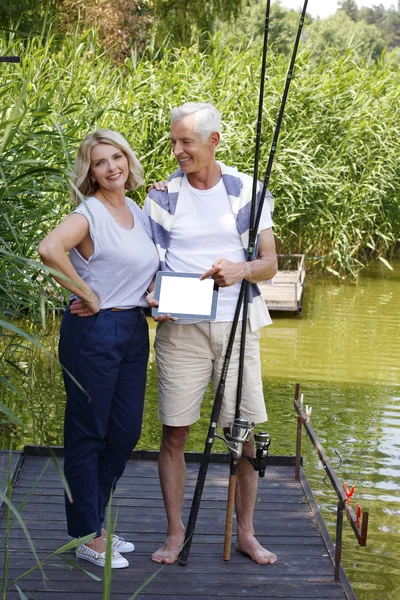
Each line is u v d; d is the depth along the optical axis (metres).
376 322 10.09
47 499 4.07
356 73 14.54
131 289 3.34
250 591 3.28
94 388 3.28
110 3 19.11
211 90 12.45
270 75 13.41
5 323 2.09
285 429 6.08
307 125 13.07
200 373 3.49
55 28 17.48
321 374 7.66
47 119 6.27
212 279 3.29
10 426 5.79
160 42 21.08
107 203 3.36
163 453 3.56
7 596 3.18
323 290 12.40
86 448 3.34
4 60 4.04
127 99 11.53
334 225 13.51
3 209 4.68
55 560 3.47
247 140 12.35
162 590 3.27
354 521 3.14
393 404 6.74
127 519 3.91
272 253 3.48
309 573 3.43
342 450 5.66
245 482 3.55
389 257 16.12
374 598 3.77
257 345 3.53
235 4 22.14
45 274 4.91
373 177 13.66
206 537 3.74
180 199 3.45
